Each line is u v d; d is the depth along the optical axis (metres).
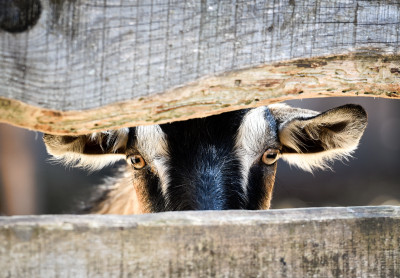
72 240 3.29
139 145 6.46
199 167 5.93
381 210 3.79
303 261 3.63
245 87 3.82
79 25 3.47
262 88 3.86
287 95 3.96
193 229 3.46
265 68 3.80
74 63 3.50
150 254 3.41
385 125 16.88
